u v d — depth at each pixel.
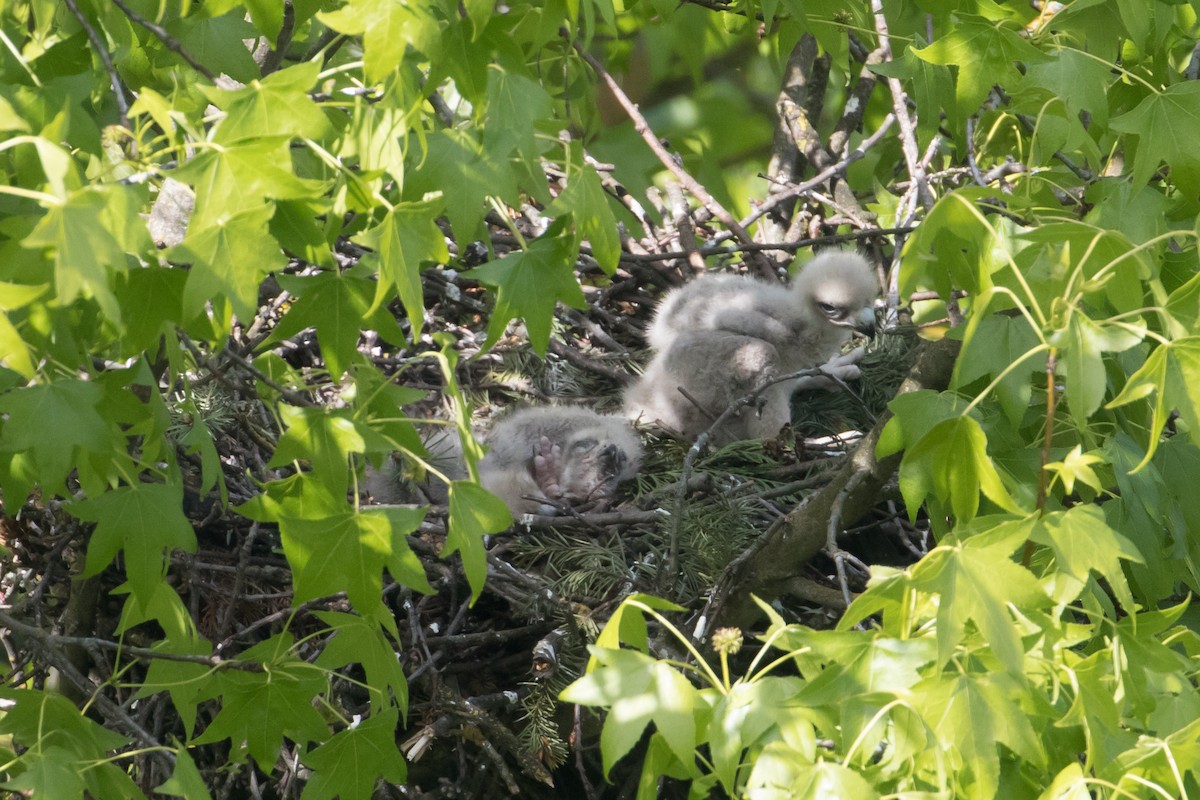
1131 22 6.25
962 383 5.63
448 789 7.85
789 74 12.72
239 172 4.13
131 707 8.02
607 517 8.77
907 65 7.21
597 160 12.95
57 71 5.41
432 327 10.30
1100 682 4.52
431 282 10.19
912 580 4.34
